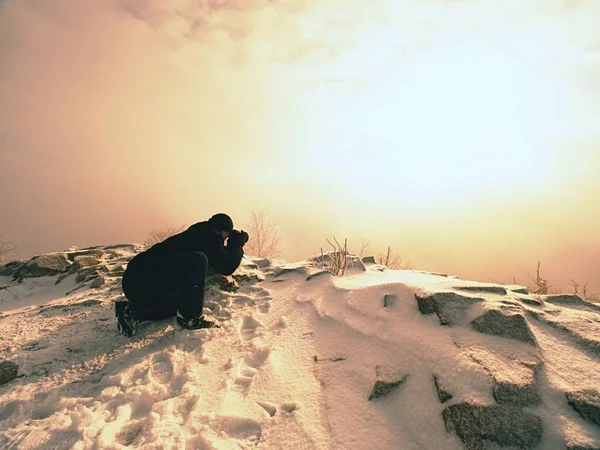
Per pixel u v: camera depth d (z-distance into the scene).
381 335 2.34
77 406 2.05
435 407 1.70
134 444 1.74
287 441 1.72
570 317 2.31
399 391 1.88
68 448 1.71
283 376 2.26
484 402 1.57
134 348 2.73
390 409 1.81
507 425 1.48
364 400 1.91
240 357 2.54
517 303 2.43
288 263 5.18
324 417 1.85
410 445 1.59
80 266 5.27
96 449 1.68
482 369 1.73
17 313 3.79
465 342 1.98
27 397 2.16
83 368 2.50
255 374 2.31
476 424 1.51
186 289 2.91
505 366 1.76
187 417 1.93
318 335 2.70
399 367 2.03
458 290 2.68
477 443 1.46
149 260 2.88
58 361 2.61
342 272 4.04
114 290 4.27
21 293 4.82
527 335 2.01
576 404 1.54
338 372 2.20
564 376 1.75
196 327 2.99
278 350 2.58
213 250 3.19
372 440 1.66
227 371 2.37
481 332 2.05
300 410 1.92
